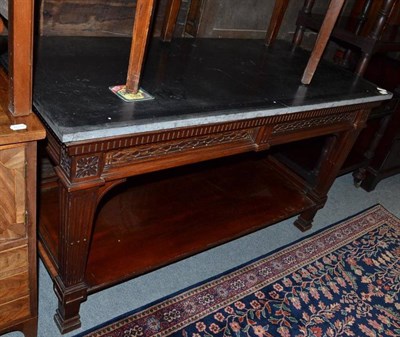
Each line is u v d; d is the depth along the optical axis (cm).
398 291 165
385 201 229
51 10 125
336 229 192
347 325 144
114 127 86
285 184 188
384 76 214
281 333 135
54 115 85
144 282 145
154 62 126
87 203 98
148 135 94
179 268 154
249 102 114
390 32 187
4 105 82
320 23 171
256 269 159
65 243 103
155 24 150
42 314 126
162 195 162
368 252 183
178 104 103
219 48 155
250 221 159
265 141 126
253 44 171
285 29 198
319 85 143
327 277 163
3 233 88
